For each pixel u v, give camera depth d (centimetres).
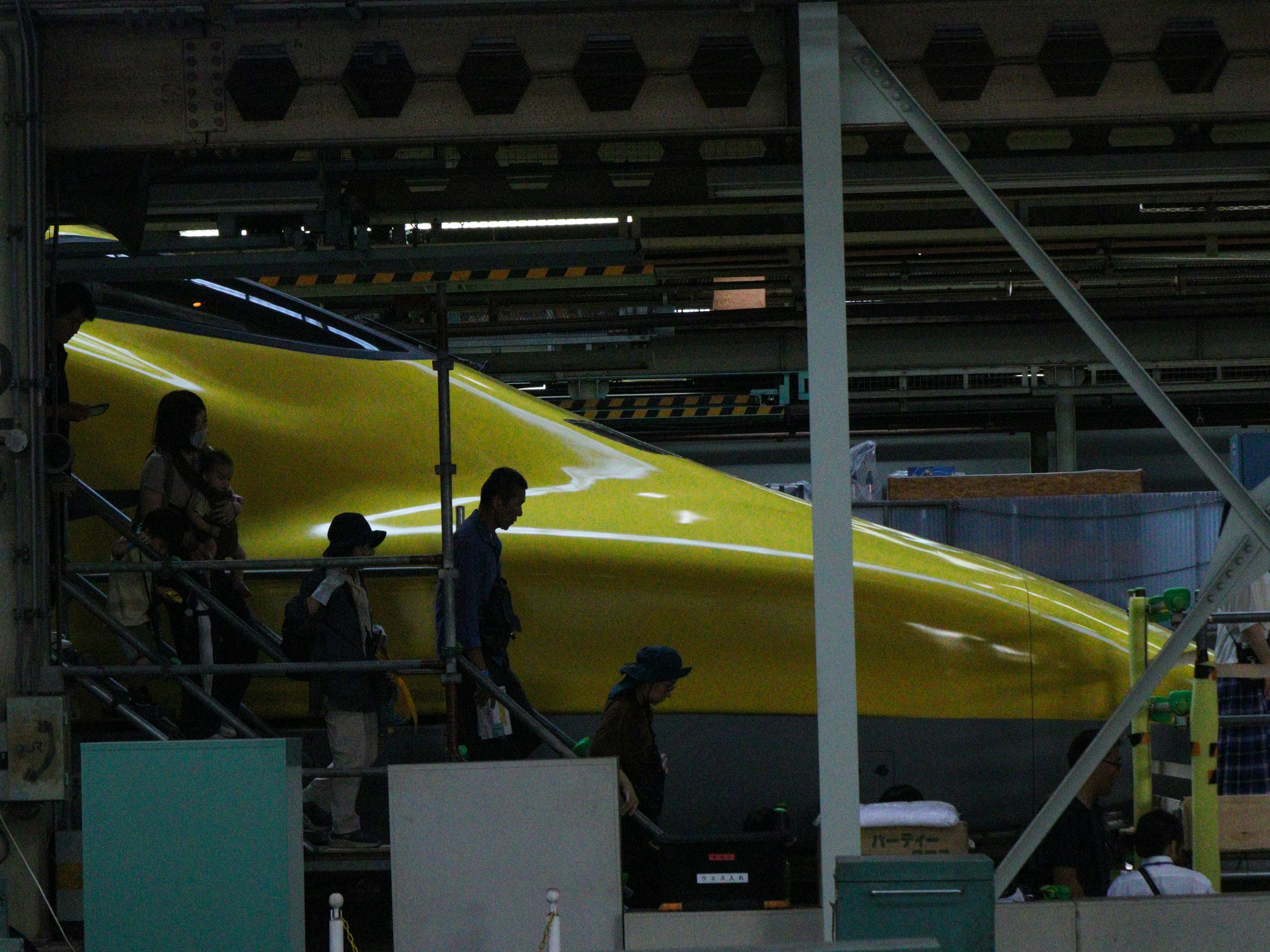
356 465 1427
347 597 1170
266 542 1384
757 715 1348
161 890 889
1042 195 1330
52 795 1009
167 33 1050
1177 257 2031
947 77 1021
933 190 1284
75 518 1398
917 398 3516
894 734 1352
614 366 3253
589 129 1039
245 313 1485
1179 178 1146
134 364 1448
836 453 931
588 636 1355
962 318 3064
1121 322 3117
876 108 962
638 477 1455
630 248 1220
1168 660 992
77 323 1202
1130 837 1302
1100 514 2461
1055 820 973
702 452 3856
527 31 1041
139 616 1227
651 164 1156
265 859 890
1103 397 3594
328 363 1475
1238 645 1382
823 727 926
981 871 798
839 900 803
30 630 1039
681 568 1359
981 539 2478
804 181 945
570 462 1454
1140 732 1314
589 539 1375
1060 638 1361
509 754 1273
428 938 926
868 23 1020
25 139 1041
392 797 934
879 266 2464
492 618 1221
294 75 1055
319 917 1338
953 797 1348
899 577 1377
